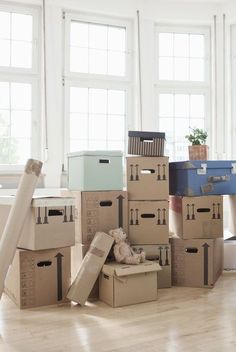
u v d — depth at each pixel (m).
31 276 2.50
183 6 4.47
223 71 4.50
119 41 4.46
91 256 2.62
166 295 2.77
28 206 2.49
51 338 1.99
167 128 4.54
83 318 2.29
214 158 4.52
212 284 2.95
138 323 2.20
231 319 2.25
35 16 4.11
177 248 3.05
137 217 2.98
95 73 4.34
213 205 3.11
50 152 4.06
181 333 2.04
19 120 4.07
